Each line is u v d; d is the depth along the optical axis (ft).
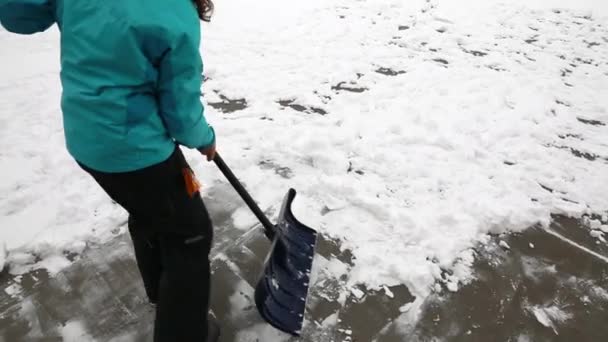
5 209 6.82
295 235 5.82
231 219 6.76
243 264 6.05
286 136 8.56
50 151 8.18
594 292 5.78
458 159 7.97
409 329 5.27
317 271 5.92
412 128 8.82
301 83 10.62
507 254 6.25
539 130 8.85
